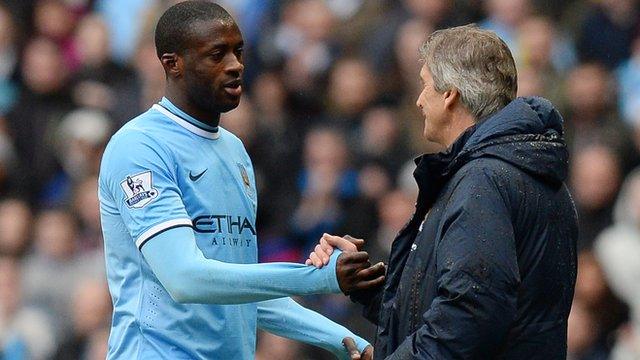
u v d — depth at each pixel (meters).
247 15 47.94
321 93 45.00
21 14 50.25
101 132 44.19
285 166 42.47
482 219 18.81
